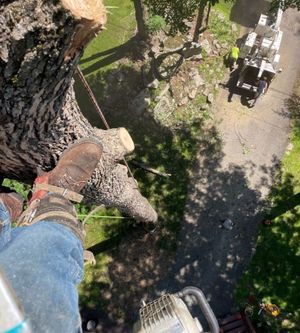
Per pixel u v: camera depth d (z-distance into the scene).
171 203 8.73
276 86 9.55
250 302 8.28
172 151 8.96
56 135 2.94
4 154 2.95
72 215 2.45
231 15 9.78
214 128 9.20
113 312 8.18
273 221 8.75
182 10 6.95
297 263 8.50
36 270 1.61
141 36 9.01
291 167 9.09
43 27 1.93
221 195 8.87
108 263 8.39
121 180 4.49
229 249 8.59
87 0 1.94
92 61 9.07
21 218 2.51
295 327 8.12
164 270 8.45
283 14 9.91
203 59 9.39
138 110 8.94
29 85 2.23
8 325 0.98
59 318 1.50
